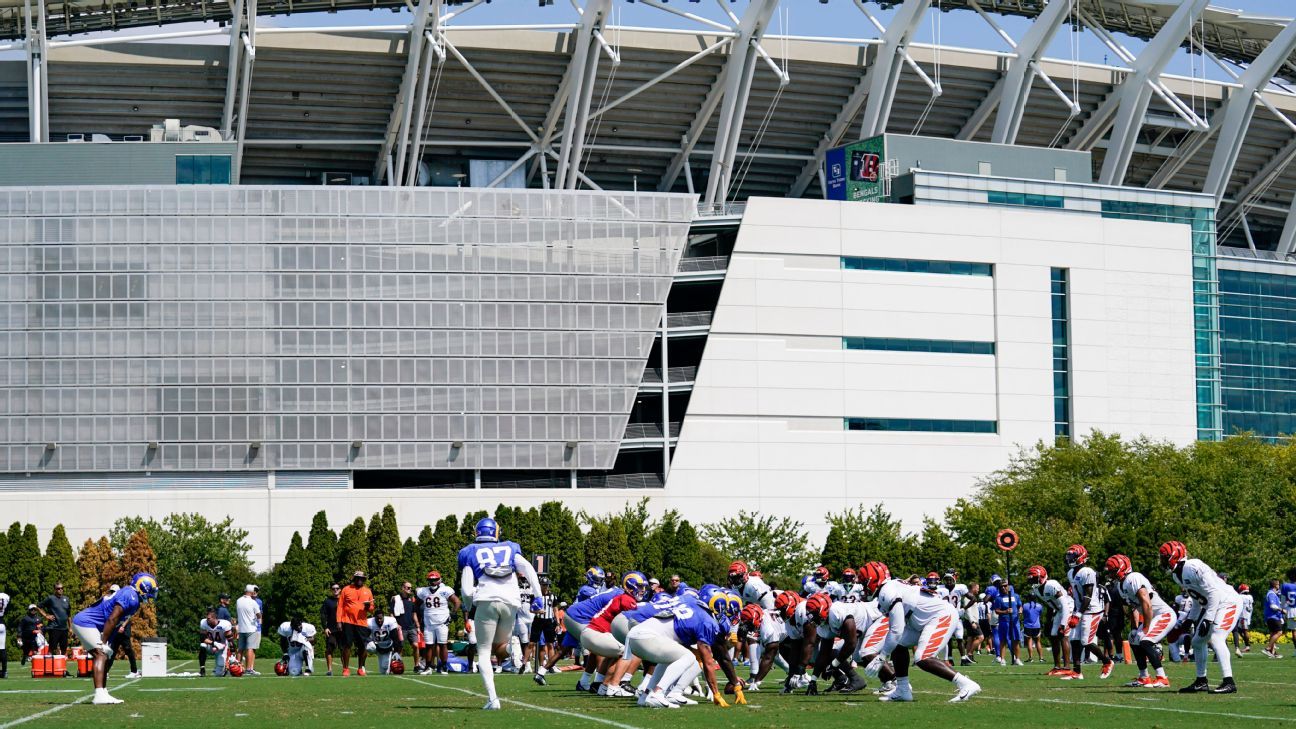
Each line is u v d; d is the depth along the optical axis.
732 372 113.88
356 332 108.50
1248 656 52.56
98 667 27.16
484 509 108.94
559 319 110.81
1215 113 138.25
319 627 75.94
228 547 97.75
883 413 116.62
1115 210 126.56
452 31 116.62
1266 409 134.38
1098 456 95.56
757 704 26.44
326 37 115.31
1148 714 23.39
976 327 119.50
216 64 116.44
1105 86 133.88
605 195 111.94
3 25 116.75
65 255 107.00
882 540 98.44
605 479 112.62
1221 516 85.44
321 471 108.00
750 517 110.56
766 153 134.88
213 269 107.69
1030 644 50.75
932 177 120.69
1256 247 160.12
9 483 106.25
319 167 129.75
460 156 130.38
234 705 26.61
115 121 122.31
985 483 112.25
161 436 106.75
